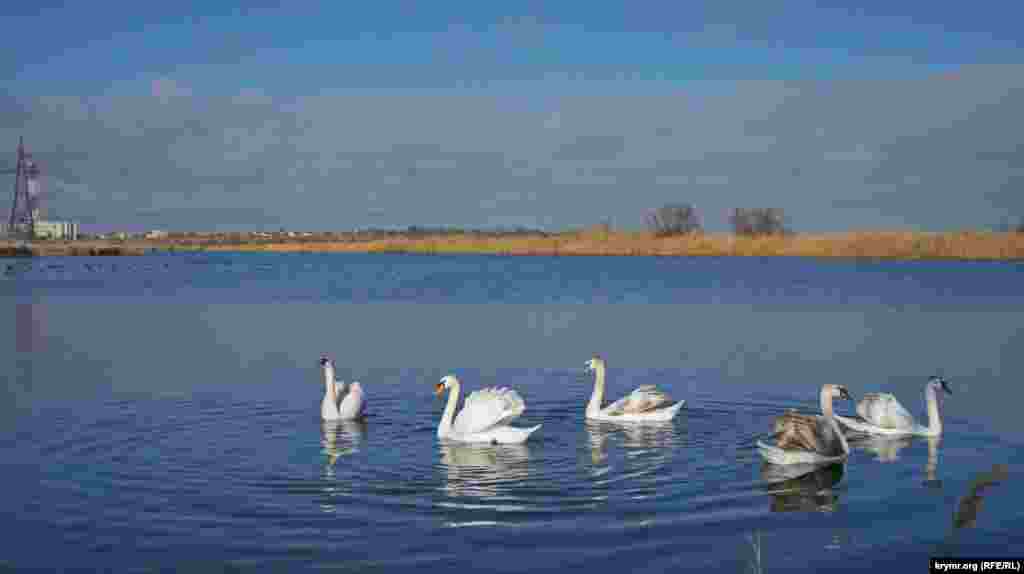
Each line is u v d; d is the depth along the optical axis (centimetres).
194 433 1720
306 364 2595
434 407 2006
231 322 3650
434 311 4000
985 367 2488
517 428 1628
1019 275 6044
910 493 1309
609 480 1380
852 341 3008
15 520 1199
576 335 3203
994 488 1330
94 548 1098
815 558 1056
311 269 8100
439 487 1345
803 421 1496
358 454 1553
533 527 1166
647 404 1847
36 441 1645
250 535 1137
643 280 5984
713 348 2875
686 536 1131
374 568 1031
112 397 2086
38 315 3938
